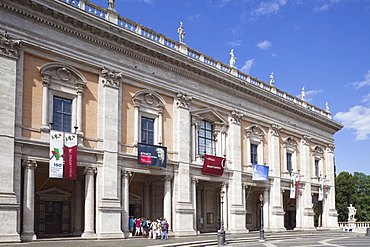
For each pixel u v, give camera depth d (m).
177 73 37.69
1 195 24.84
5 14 26.50
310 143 56.94
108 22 31.34
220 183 41.47
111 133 31.47
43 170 30.75
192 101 38.94
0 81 25.72
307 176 54.50
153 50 34.78
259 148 47.12
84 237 28.81
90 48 31.11
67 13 29.09
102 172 30.53
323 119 58.91
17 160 26.23
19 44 26.88
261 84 48.78
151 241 29.08
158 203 38.47
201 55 40.81
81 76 30.38
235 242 33.47
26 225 26.19
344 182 82.00
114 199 30.77
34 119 27.62
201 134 40.44
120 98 32.81
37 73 28.17
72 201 32.69
